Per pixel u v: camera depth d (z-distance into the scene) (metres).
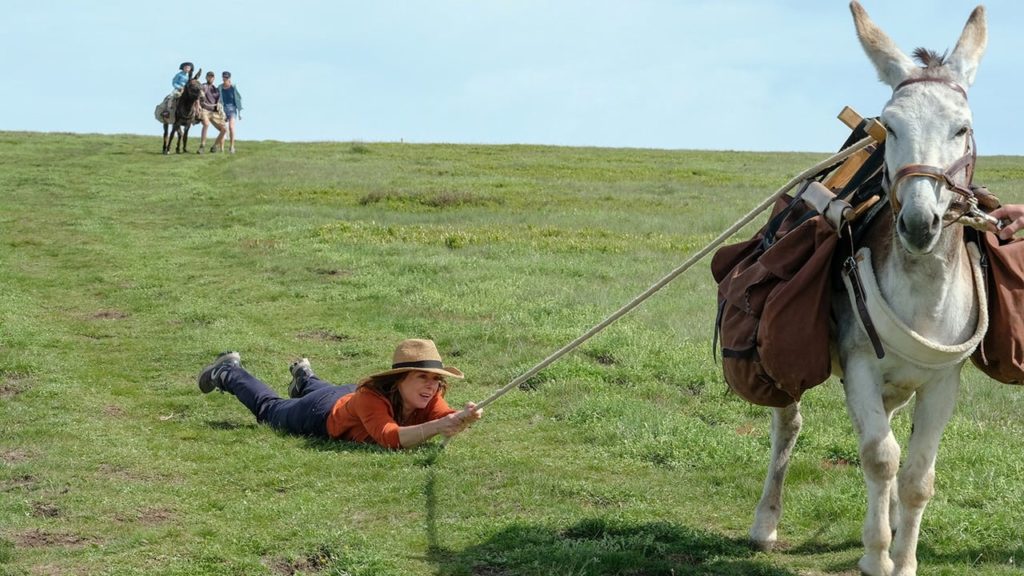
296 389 9.41
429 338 12.44
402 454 8.27
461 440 8.86
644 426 9.03
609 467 8.26
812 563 6.38
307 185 27.22
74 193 25.72
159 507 7.01
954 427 9.13
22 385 10.13
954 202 5.22
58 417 9.11
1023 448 8.65
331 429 8.66
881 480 5.44
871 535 5.50
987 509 7.16
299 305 14.29
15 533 6.45
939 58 5.61
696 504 7.48
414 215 22.64
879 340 5.50
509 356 11.52
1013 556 6.43
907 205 5.05
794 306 5.74
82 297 14.81
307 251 17.97
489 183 29.09
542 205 24.72
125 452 8.19
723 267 6.95
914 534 5.68
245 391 9.31
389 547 6.34
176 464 8.00
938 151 5.16
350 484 7.62
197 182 28.08
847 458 8.52
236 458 8.17
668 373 10.82
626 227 21.36
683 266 6.63
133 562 6.02
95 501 7.04
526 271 16.30
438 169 32.81
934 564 6.34
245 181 27.94
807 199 5.96
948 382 5.61
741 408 9.87
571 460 8.45
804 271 5.75
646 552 6.43
